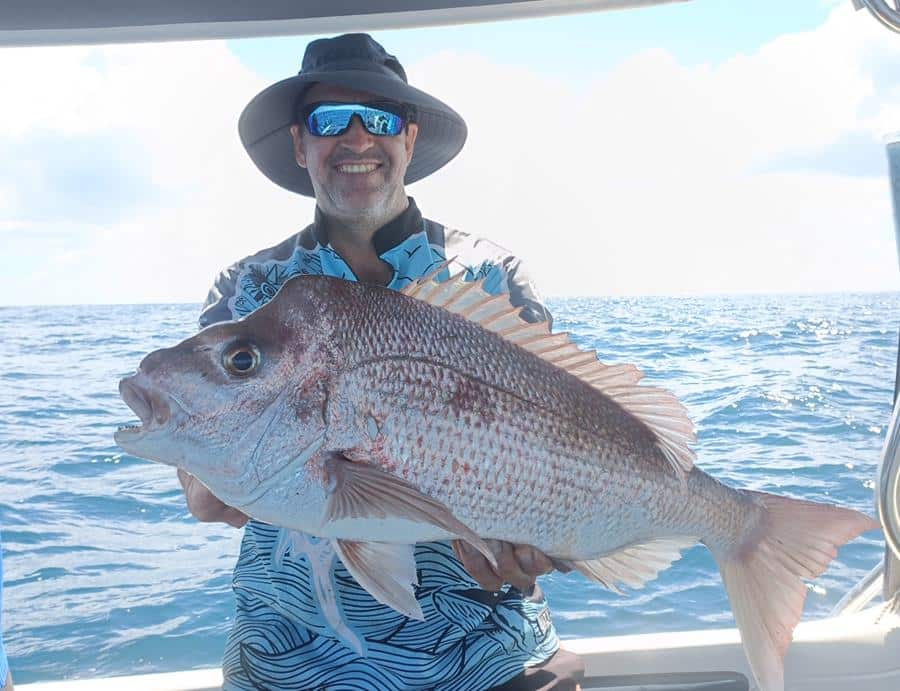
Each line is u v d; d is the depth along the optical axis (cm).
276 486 175
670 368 1688
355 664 239
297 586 246
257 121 303
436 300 190
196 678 295
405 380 178
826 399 1323
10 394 1747
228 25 281
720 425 1142
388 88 259
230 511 221
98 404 1630
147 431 174
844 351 1934
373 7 277
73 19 271
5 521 821
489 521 184
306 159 276
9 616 596
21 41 283
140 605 612
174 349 174
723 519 205
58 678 509
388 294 183
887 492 246
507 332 192
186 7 267
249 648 246
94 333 3086
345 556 177
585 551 193
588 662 294
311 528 177
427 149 322
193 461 175
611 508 192
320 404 174
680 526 201
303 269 276
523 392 187
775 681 204
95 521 820
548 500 187
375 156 264
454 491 181
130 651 541
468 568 196
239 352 173
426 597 243
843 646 289
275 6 271
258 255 286
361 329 178
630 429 196
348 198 266
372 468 172
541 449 186
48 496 904
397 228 277
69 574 675
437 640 241
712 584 573
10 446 1170
